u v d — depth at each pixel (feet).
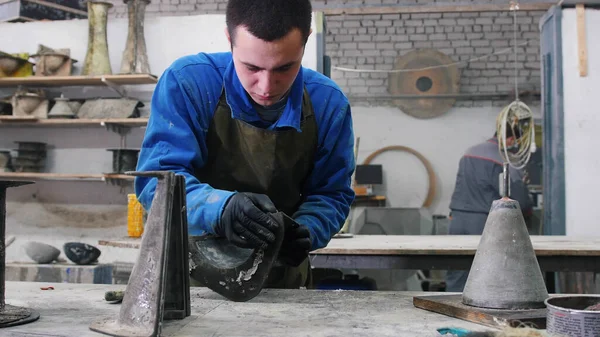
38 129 15.67
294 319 3.92
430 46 26.30
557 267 8.76
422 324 3.76
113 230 15.40
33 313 3.98
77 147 15.57
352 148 5.66
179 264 3.94
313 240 5.11
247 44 3.99
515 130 15.02
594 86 14.60
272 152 5.11
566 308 3.49
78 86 15.69
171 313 3.91
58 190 15.57
